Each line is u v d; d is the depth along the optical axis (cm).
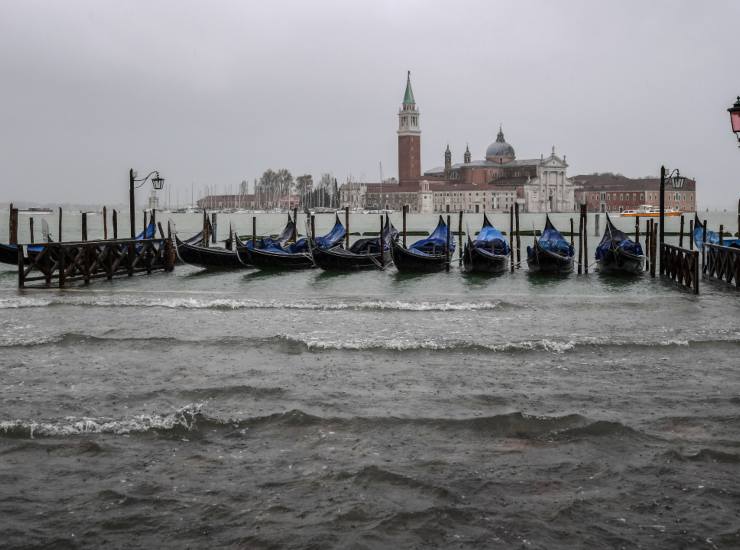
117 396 1478
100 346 1938
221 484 1056
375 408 1391
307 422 1304
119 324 2328
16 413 1366
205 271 4203
